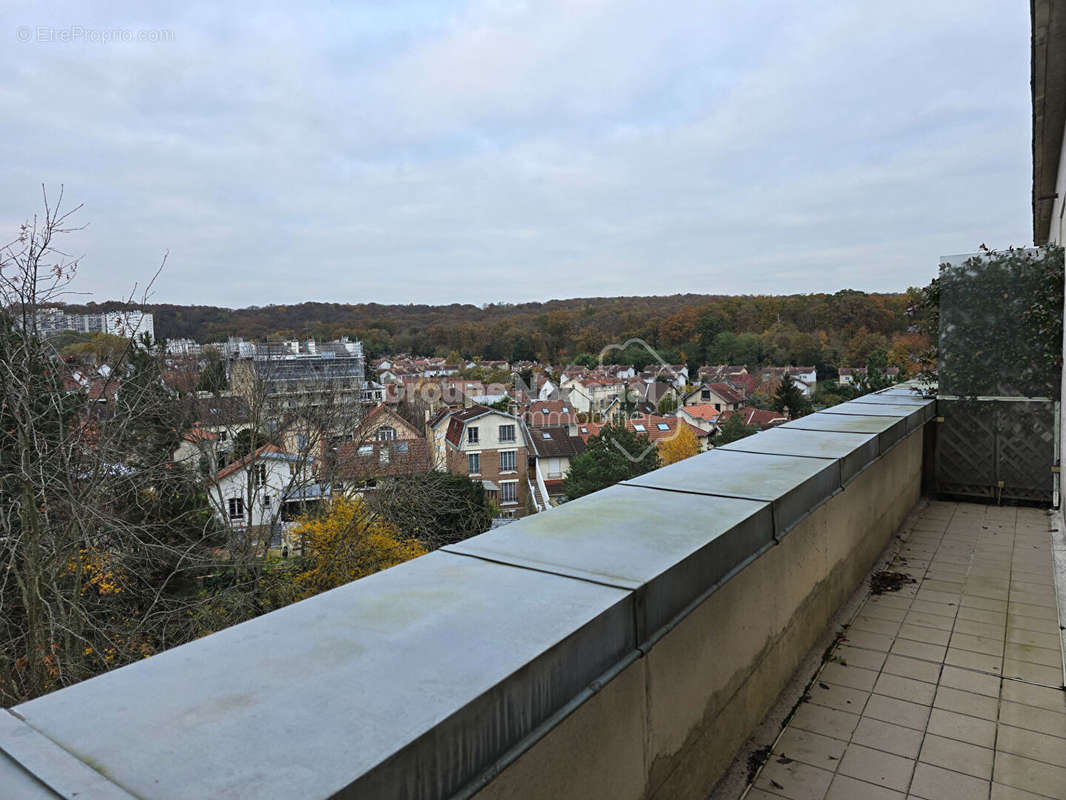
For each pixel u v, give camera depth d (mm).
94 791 749
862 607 3047
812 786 1831
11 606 8352
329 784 761
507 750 1025
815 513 2596
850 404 5207
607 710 1289
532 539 1760
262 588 12375
